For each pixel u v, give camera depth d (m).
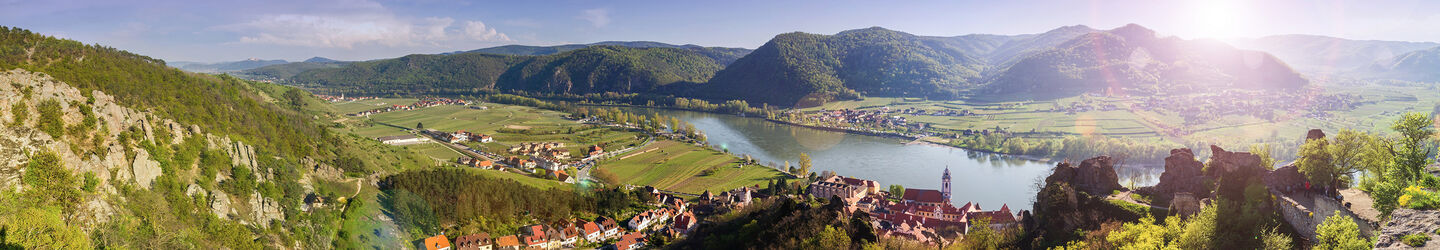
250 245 114.75
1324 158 84.25
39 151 95.06
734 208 191.00
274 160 144.88
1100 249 88.69
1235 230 80.19
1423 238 42.00
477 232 155.75
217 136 134.00
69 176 95.06
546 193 186.38
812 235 108.19
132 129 113.31
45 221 81.31
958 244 123.38
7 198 85.00
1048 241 104.06
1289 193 83.62
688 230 172.50
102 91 117.88
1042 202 111.25
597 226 169.88
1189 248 79.12
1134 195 103.25
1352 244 59.59
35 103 101.38
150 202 105.56
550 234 160.00
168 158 116.38
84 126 105.50
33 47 119.31
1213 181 95.12
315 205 142.88
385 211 153.75
